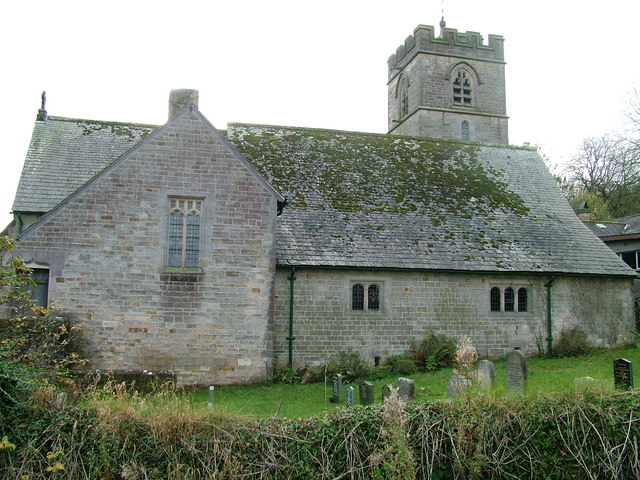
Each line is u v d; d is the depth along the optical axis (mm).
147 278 17875
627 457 9508
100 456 8352
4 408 8547
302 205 23203
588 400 9734
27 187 22109
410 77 38750
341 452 8789
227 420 8719
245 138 26641
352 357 20641
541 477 9195
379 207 24312
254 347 18422
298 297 20984
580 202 55500
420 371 21125
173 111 20547
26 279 11773
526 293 23938
